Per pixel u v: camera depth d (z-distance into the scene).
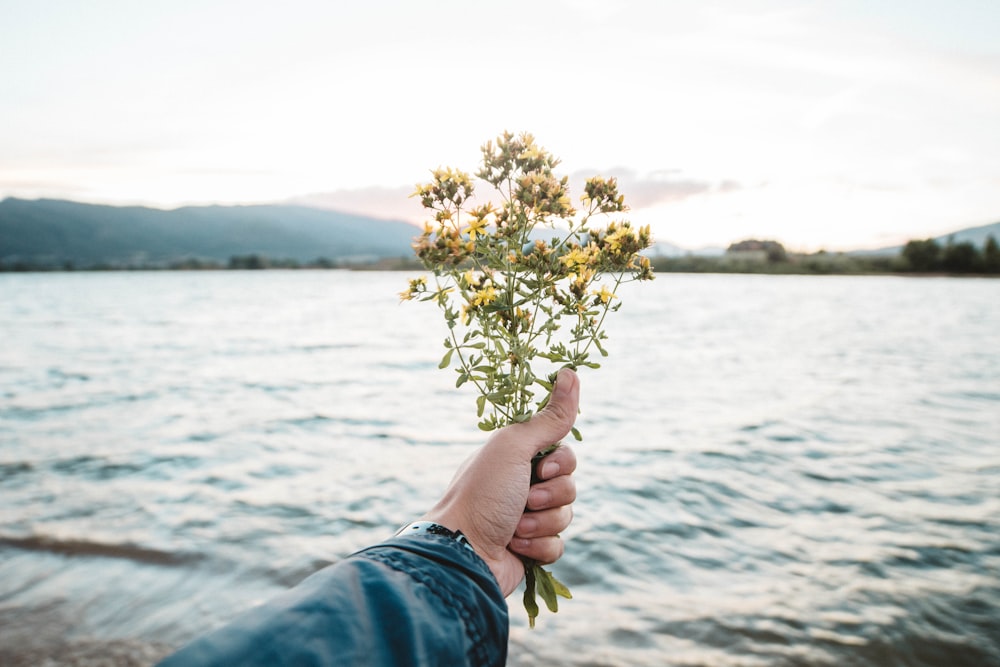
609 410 12.84
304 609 0.57
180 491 7.54
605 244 1.29
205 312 56.09
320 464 8.80
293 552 5.70
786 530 6.23
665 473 8.14
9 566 5.41
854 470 8.32
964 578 5.18
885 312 49.47
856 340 28.53
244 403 14.23
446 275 1.25
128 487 7.71
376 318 49.09
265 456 9.27
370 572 0.68
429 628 0.63
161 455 9.34
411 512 6.79
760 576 5.23
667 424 11.39
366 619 0.60
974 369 19.11
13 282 173.00
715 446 9.62
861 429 10.88
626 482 7.75
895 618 4.55
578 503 6.96
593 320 1.28
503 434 1.08
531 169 1.25
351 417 12.40
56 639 4.27
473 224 1.24
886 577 5.21
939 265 156.38
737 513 6.70
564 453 1.15
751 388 15.68
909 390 15.29
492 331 1.25
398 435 10.69
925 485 7.70
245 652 0.50
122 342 31.12
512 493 1.02
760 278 159.12
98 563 5.46
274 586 5.06
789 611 4.65
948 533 6.14
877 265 160.75
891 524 6.40
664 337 30.20
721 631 4.38
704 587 5.04
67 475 8.26
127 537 6.04
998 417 11.99
